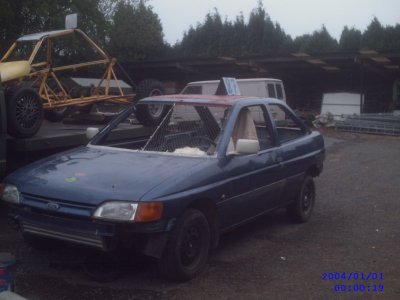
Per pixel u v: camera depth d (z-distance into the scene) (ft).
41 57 43.09
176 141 18.52
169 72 103.60
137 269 16.30
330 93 98.02
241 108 18.49
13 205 15.17
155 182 14.37
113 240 13.79
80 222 13.89
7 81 22.72
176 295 14.42
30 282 15.03
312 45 122.83
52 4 69.31
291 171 20.62
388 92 99.14
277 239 20.13
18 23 67.51
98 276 15.14
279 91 62.54
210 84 60.03
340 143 58.49
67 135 21.29
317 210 25.27
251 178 17.67
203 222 15.61
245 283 15.48
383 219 23.62
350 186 31.94
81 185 14.28
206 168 15.74
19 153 19.77
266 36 128.47
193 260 15.62
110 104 30.12
